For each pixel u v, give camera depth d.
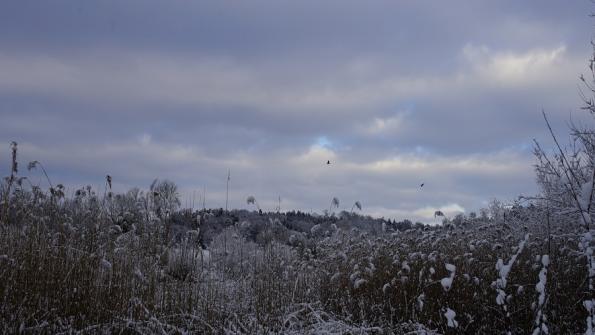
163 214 10.02
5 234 8.19
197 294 8.45
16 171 8.63
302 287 9.69
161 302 8.09
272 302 8.87
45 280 7.36
